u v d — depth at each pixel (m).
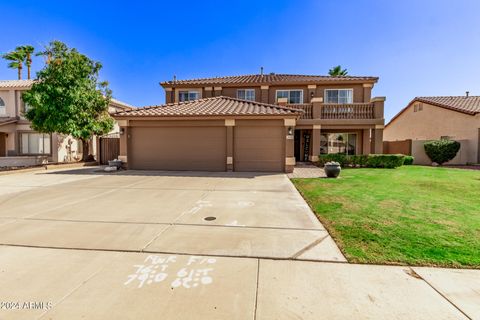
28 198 7.85
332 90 20.73
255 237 4.64
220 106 16.06
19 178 12.17
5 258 3.79
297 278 3.25
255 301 2.78
